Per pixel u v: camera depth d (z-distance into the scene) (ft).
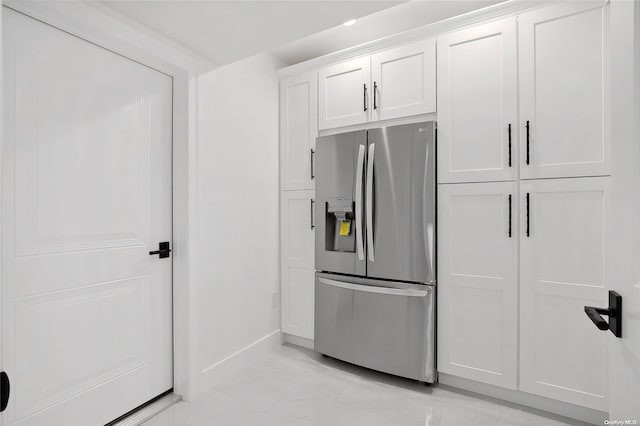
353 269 8.21
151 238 6.63
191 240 6.94
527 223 6.39
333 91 8.84
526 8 6.40
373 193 7.86
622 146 2.43
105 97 5.82
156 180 6.72
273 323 9.51
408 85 7.72
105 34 5.37
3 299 4.60
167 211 6.95
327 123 8.92
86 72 5.54
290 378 7.88
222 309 7.79
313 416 6.38
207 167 7.36
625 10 2.38
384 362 7.73
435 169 7.28
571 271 6.04
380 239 7.78
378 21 8.12
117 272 6.02
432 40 7.39
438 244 7.29
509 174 6.56
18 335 4.75
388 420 6.25
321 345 8.77
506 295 6.60
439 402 6.82
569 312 6.06
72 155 5.36
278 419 6.29
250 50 6.64
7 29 4.58
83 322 5.52
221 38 6.14
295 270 9.51
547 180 6.23
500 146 6.66
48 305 5.08
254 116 8.82
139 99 6.39
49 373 5.08
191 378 6.93
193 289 6.99
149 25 5.64
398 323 7.57
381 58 8.08
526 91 6.40
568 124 6.05
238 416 6.38
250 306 8.66
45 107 5.02
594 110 5.84
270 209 9.43
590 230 5.89
